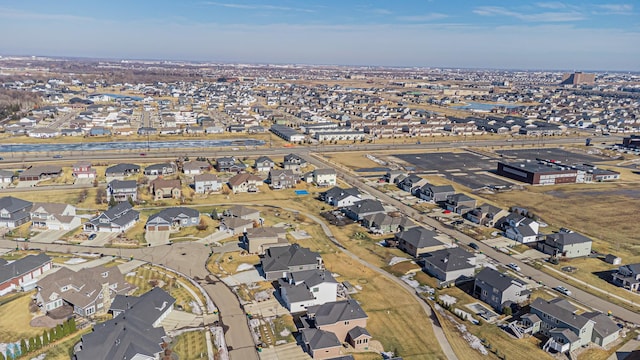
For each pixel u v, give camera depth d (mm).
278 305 60781
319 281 60938
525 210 100062
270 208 99875
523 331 55375
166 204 100500
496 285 61438
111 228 84375
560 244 78062
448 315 59156
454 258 70812
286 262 69062
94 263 71688
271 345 51969
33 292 62312
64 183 113188
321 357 49781
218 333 53625
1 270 62812
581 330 52500
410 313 59375
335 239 84062
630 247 83250
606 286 68562
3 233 82688
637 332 56344
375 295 63875
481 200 109562
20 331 52969
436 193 107500
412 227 87312
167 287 64562
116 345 47531
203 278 67688
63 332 51781
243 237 83500
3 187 108250
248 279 67625
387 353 51062
